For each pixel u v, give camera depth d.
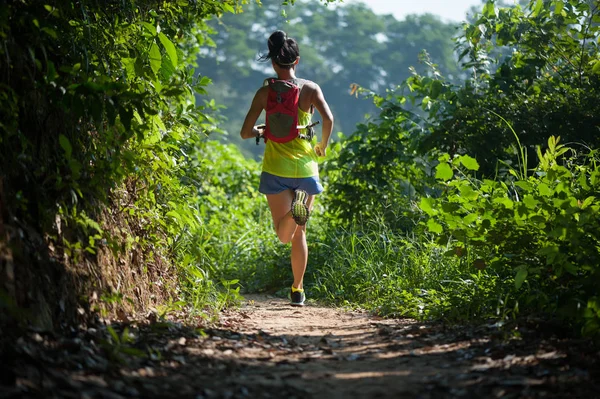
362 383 5.43
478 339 6.87
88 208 7.04
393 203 13.96
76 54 7.30
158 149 8.33
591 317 6.36
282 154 10.12
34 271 5.88
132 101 6.56
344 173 14.52
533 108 12.56
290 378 5.59
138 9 9.12
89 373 5.05
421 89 14.09
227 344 6.78
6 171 5.95
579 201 8.04
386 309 9.56
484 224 8.09
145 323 7.16
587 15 12.91
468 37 13.75
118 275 7.45
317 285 12.25
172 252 9.38
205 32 17.12
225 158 22.06
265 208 19.00
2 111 6.00
